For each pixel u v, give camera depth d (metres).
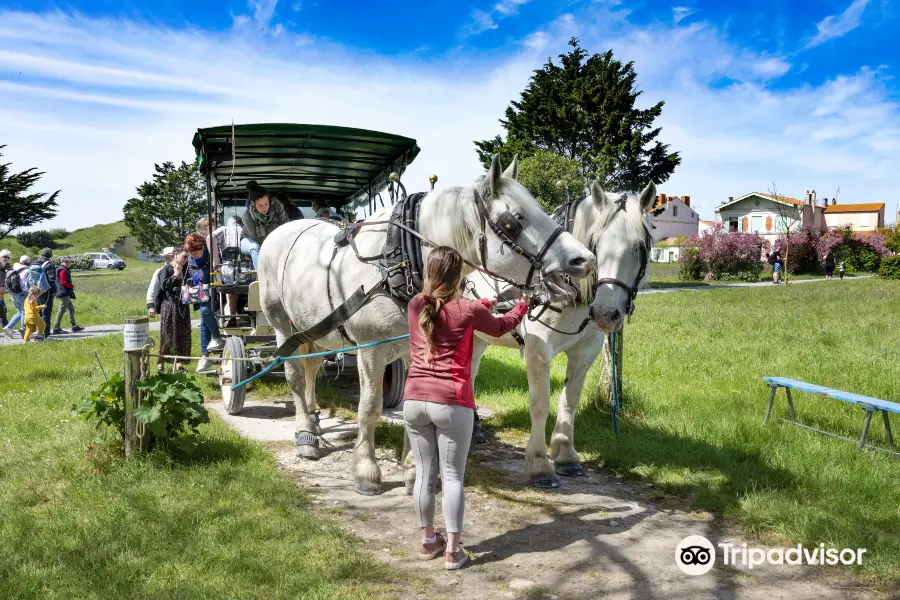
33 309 13.92
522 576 3.48
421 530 3.64
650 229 4.56
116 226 80.94
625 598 3.25
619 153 33.25
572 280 4.09
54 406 7.11
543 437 4.95
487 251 3.84
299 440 5.55
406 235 4.28
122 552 3.52
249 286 7.25
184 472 4.75
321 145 7.46
